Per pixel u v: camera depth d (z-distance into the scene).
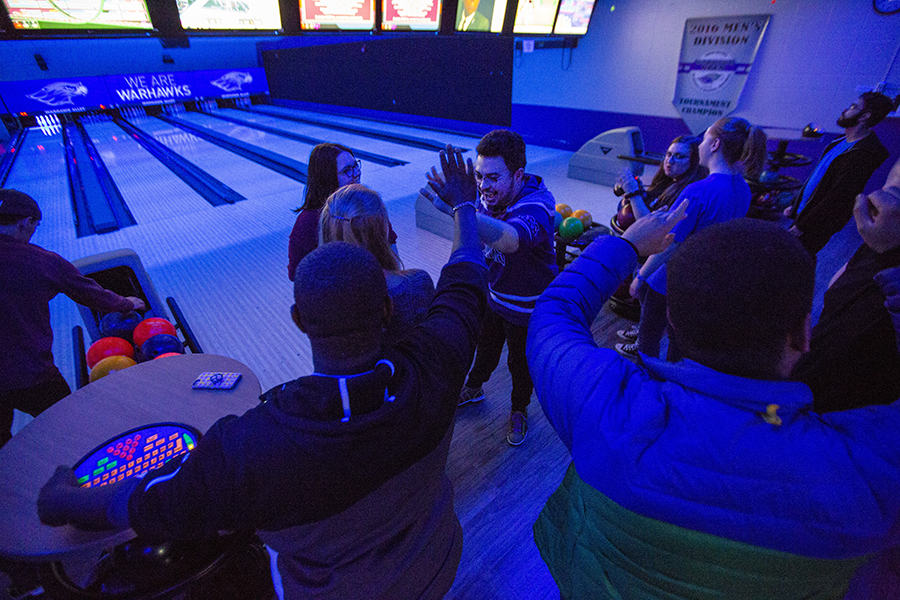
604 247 0.67
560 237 2.58
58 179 6.73
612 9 5.23
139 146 9.29
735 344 0.43
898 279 0.70
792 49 4.03
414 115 9.14
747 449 0.40
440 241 3.64
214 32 3.07
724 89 4.59
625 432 0.45
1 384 1.29
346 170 1.55
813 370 0.93
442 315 0.67
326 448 0.50
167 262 3.48
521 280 1.33
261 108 14.25
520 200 1.26
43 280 1.31
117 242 3.97
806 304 0.42
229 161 7.38
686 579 0.45
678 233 1.42
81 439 1.00
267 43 13.27
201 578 0.98
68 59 12.16
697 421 0.43
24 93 11.97
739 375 0.44
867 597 0.57
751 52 4.27
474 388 1.82
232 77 14.63
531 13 4.56
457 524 0.84
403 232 3.85
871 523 0.38
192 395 1.14
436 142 7.75
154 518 0.51
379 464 0.54
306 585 0.65
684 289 0.45
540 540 0.67
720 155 1.37
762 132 1.42
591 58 5.68
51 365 1.39
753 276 0.40
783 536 0.39
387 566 0.66
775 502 0.39
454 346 0.63
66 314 2.71
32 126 12.51
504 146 1.19
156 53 13.21
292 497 0.51
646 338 1.70
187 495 0.49
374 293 0.52
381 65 9.28
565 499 0.63
